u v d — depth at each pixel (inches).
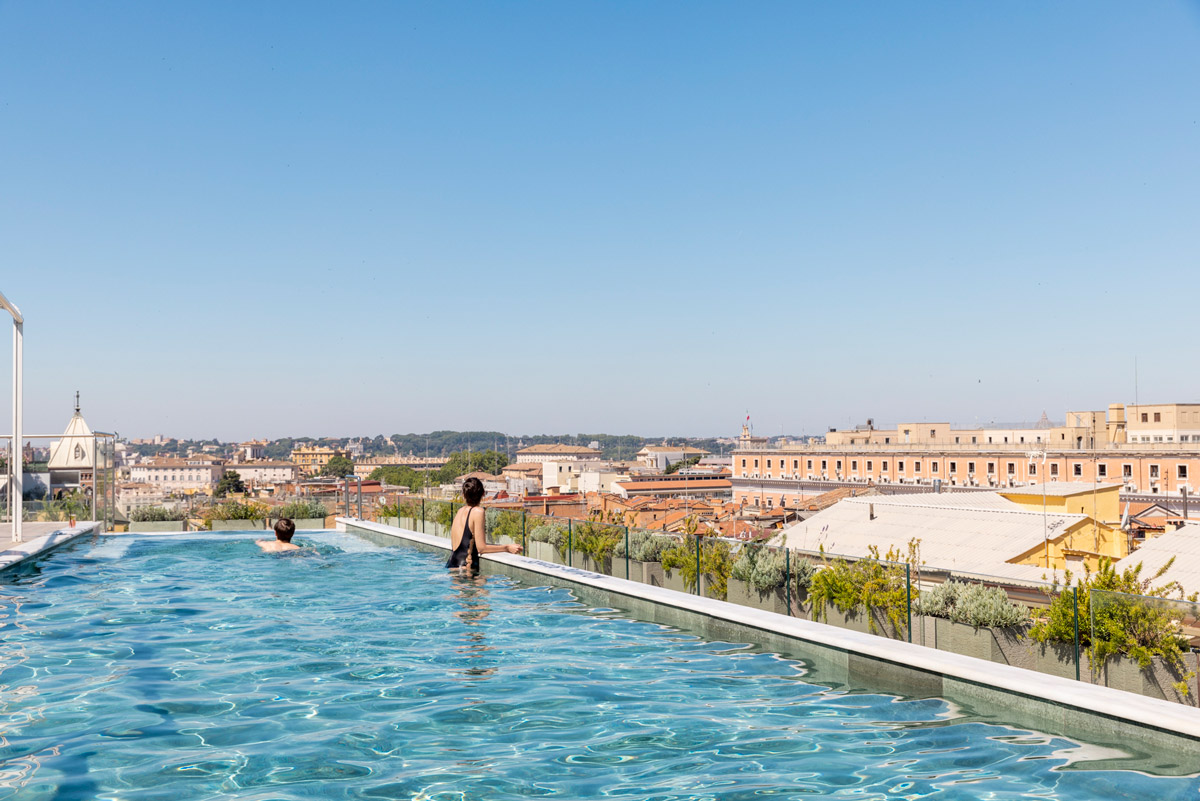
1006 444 4722.0
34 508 1034.1
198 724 257.9
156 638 394.0
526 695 298.7
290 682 313.4
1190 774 221.1
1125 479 4077.3
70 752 230.1
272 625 428.8
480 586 570.9
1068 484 2123.5
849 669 342.3
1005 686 285.0
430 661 351.9
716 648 384.2
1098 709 258.5
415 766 222.2
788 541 1513.3
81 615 455.2
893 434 6092.5
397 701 288.2
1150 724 245.4
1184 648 262.2
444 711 276.4
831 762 230.4
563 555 671.1
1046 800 202.7
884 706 289.0
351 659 354.0
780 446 6333.7
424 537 864.3
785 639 377.4
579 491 7785.4
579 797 201.5
